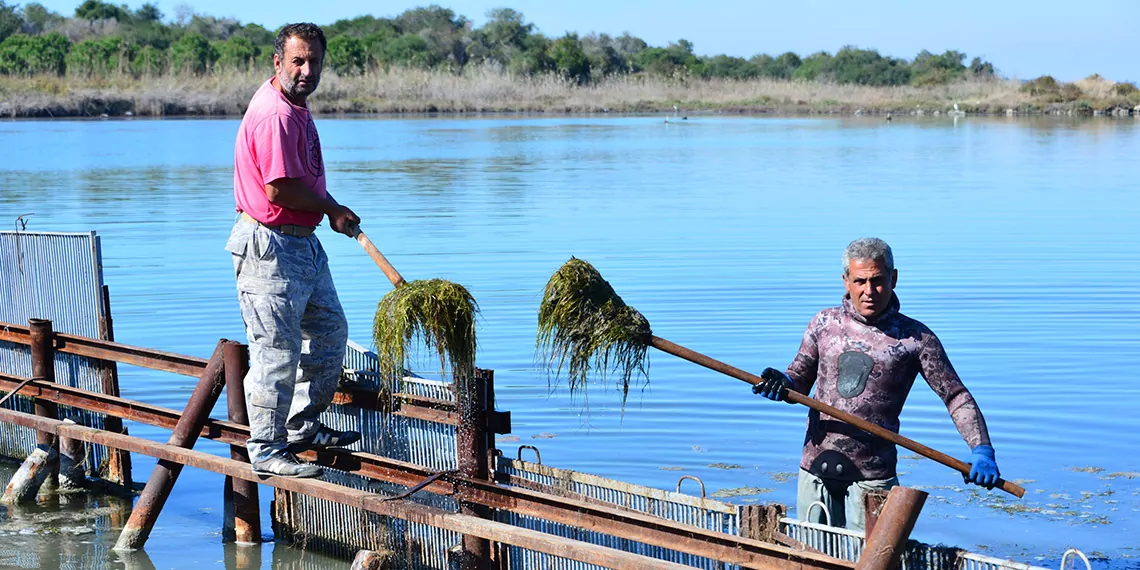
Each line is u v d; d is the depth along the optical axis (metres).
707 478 7.68
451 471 5.97
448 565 5.99
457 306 5.61
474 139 39.72
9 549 6.91
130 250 15.88
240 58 65.62
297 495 6.99
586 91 74.88
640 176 26.06
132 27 99.12
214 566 6.69
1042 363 10.20
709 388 9.59
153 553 6.87
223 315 12.16
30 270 8.26
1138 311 12.09
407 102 64.06
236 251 5.85
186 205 20.58
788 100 74.25
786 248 15.82
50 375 7.98
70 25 99.12
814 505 5.20
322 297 6.12
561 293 5.13
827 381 5.29
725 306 12.38
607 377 9.92
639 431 8.61
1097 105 68.50
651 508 5.62
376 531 6.55
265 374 5.95
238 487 6.96
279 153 5.66
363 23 110.69
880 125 51.41
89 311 7.89
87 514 7.53
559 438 8.48
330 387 6.27
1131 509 7.07
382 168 28.09
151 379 10.14
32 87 55.69
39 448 7.88
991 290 13.16
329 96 64.06
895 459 5.27
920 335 5.17
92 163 28.89
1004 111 68.94
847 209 19.97
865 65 93.31
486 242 16.41
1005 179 25.06
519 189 23.36
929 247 15.98
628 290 13.18
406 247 16.06
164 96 55.59
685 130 46.19
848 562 4.63
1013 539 6.65
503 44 93.50
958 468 5.02
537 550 5.36
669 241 16.41
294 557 6.82
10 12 93.81
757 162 29.81
